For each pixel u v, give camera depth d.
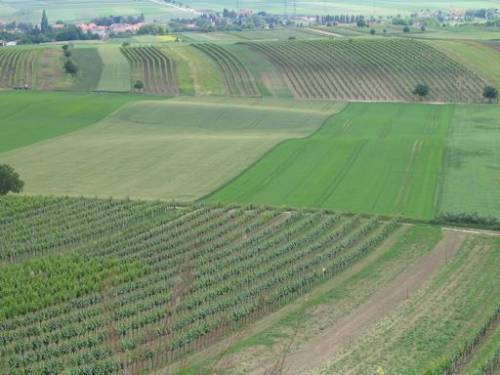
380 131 153.25
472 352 62.81
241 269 81.31
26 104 178.88
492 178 117.12
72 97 188.62
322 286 78.56
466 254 86.88
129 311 71.06
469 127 156.62
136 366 61.03
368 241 88.88
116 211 102.44
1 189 107.12
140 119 166.12
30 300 74.38
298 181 116.88
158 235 93.69
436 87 199.50
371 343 64.38
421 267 83.06
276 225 96.12
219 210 102.56
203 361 62.28
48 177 121.06
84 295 75.88
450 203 104.81
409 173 120.31
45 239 92.25
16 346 65.06
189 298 73.56
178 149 138.25
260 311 71.81
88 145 143.00
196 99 189.75
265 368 60.41
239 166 125.81
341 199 107.56
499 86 198.38
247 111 172.38
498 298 73.38
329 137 147.38
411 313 70.56
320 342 65.06
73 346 64.56
